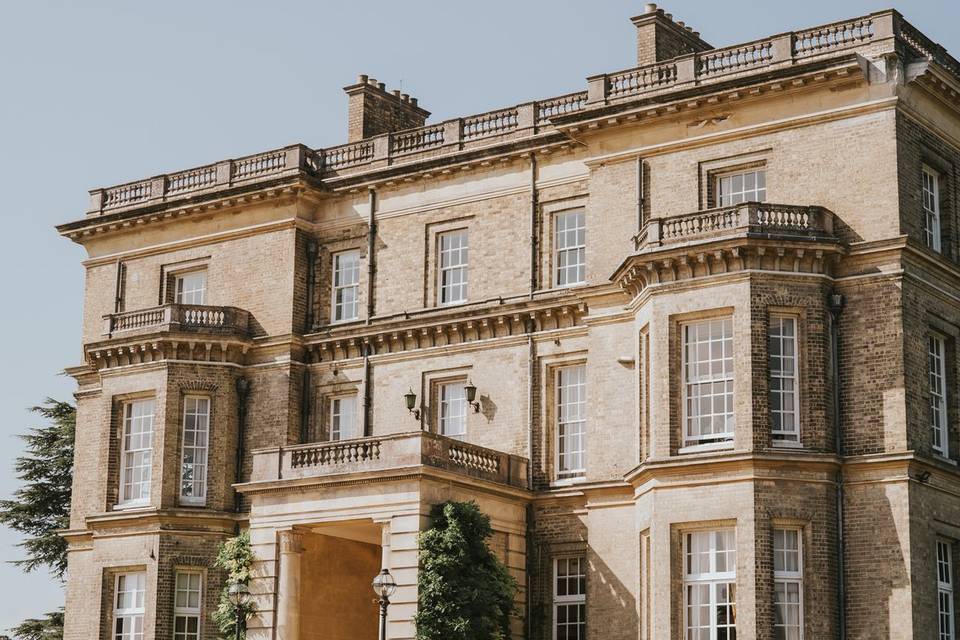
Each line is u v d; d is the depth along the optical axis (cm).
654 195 4753
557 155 5091
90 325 5909
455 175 5300
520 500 4894
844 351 4331
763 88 4553
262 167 5644
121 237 5906
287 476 4788
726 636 4184
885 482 4200
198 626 5253
